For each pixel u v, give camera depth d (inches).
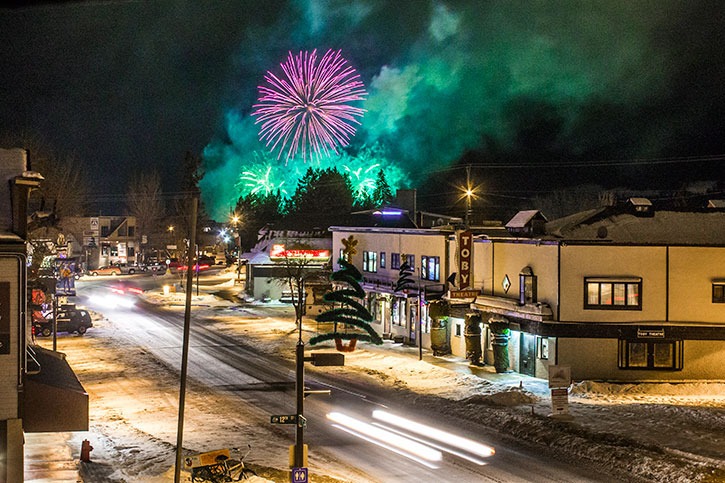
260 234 3705.7
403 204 3110.2
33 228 1100.5
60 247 2920.8
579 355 1728.6
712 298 1731.1
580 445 1160.8
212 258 5915.4
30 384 839.1
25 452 1115.9
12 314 829.2
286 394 1614.2
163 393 1614.2
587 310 1729.8
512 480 1013.8
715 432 1226.0
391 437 1216.2
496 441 1232.8
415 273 2299.5
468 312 2004.2
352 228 2704.2
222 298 3676.2
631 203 1784.0
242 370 1900.8
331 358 849.5
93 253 5600.4
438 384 1711.4
